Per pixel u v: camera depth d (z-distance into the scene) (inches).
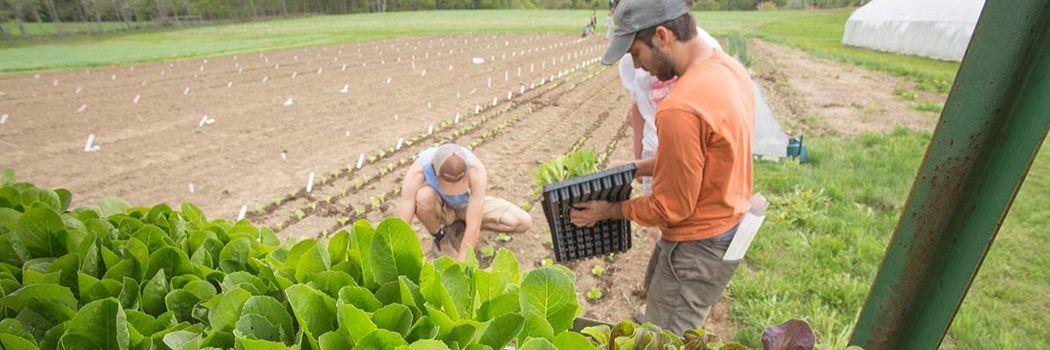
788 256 165.0
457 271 52.9
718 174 87.2
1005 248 154.6
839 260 159.0
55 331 51.6
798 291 144.8
